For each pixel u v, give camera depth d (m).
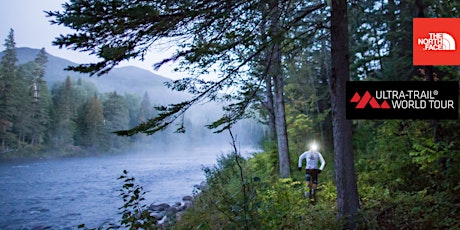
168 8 3.03
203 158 52.94
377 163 8.43
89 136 78.44
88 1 2.57
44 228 11.24
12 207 15.12
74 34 2.72
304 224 5.47
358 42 13.33
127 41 3.07
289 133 17.47
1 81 59.59
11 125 59.34
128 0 2.84
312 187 8.35
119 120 96.62
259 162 13.88
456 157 6.03
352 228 4.96
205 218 6.96
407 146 7.48
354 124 13.46
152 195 16.98
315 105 18.56
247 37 3.73
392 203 5.70
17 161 52.00
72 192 19.20
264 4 3.73
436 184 6.55
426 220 4.89
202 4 3.27
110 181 24.25
